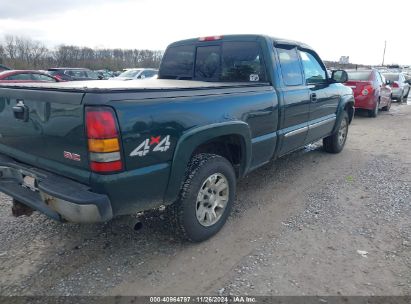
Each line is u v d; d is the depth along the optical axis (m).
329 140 6.30
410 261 2.96
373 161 5.95
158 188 2.68
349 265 2.90
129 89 2.41
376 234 3.40
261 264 2.91
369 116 11.37
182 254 3.06
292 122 4.35
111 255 3.04
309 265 2.90
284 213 3.87
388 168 5.52
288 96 4.14
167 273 2.80
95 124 2.25
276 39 4.13
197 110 2.89
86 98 2.27
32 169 2.82
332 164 5.76
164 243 3.23
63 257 3.01
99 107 2.25
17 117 2.81
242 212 3.89
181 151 2.76
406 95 18.50
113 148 2.32
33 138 2.76
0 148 3.21
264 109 3.70
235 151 3.63
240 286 2.64
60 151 2.56
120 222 2.78
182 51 4.75
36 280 2.71
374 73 11.42
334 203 4.14
